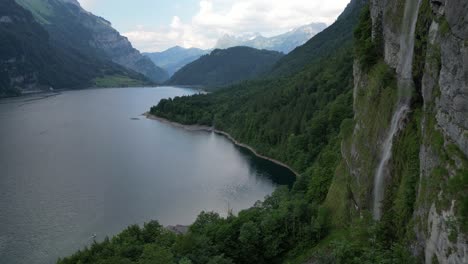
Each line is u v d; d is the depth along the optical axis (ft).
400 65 137.28
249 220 194.80
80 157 441.68
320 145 390.21
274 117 522.47
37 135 560.61
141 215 281.74
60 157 438.40
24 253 228.63
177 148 515.50
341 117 388.98
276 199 240.32
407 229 102.12
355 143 167.43
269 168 419.54
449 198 79.00
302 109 497.46
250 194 332.19
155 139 574.15
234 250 185.37
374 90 155.12
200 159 456.86
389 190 126.93
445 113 87.40
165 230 217.97
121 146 510.17
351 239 140.77
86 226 262.26
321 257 129.90
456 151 80.38
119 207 295.69
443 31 88.12
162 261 157.28
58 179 358.43
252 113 605.73
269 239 180.96
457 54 81.00
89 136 569.23
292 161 419.54
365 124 159.12
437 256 82.69
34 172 378.32
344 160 195.52
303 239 176.96
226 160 454.81
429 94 101.65
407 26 132.67
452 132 83.35
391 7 150.20
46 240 243.40
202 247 176.65
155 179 368.07
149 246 169.89
